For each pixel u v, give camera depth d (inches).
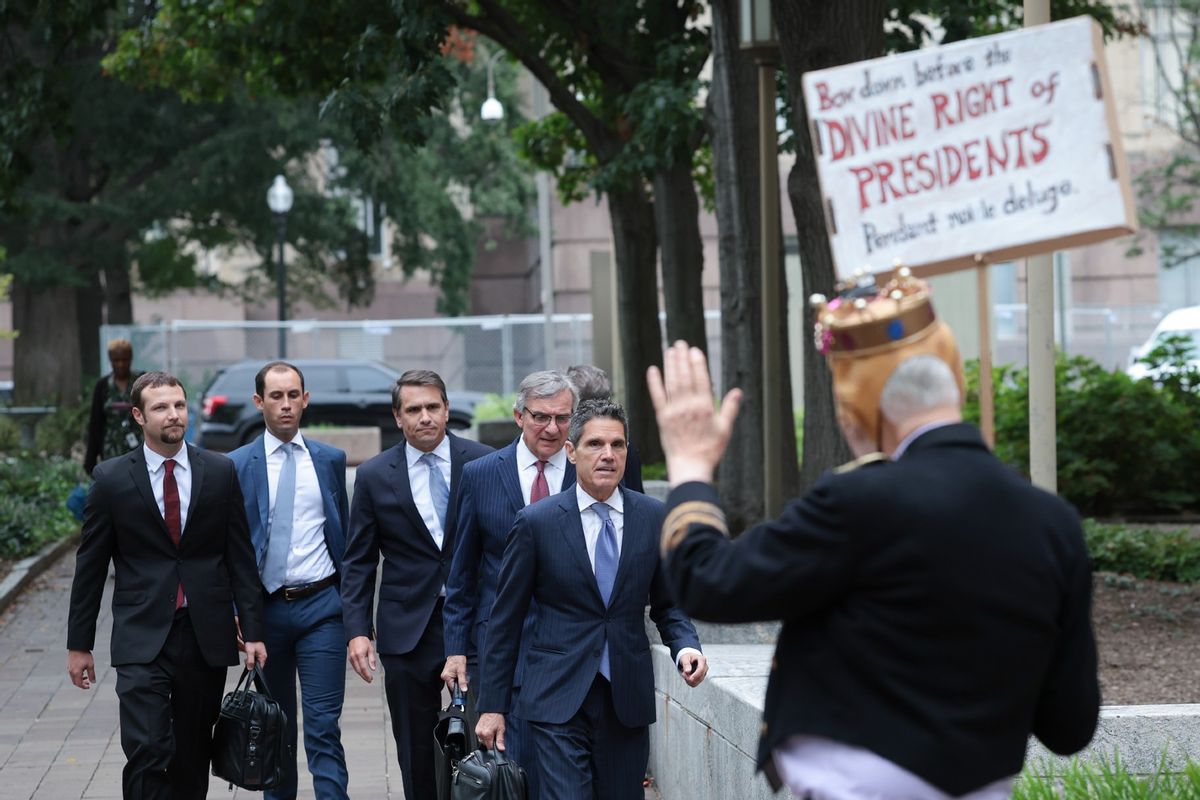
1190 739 226.5
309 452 305.7
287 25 741.3
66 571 657.6
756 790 243.0
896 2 686.5
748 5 514.0
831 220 150.2
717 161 582.2
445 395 294.2
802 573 127.8
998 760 127.5
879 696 127.9
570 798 229.5
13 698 421.4
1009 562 127.6
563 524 236.1
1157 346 719.7
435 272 1689.2
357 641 288.5
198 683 274.4
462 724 256.2
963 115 147.7
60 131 731.4
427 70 621.3
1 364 2011.6
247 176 1507.1
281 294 1408.7
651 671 238.1
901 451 133.7
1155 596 456.4
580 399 307.9
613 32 725.9
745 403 572.1
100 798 321.7
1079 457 669.3
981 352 148.9
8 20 695.1
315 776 292.4
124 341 591.2
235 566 279.1
